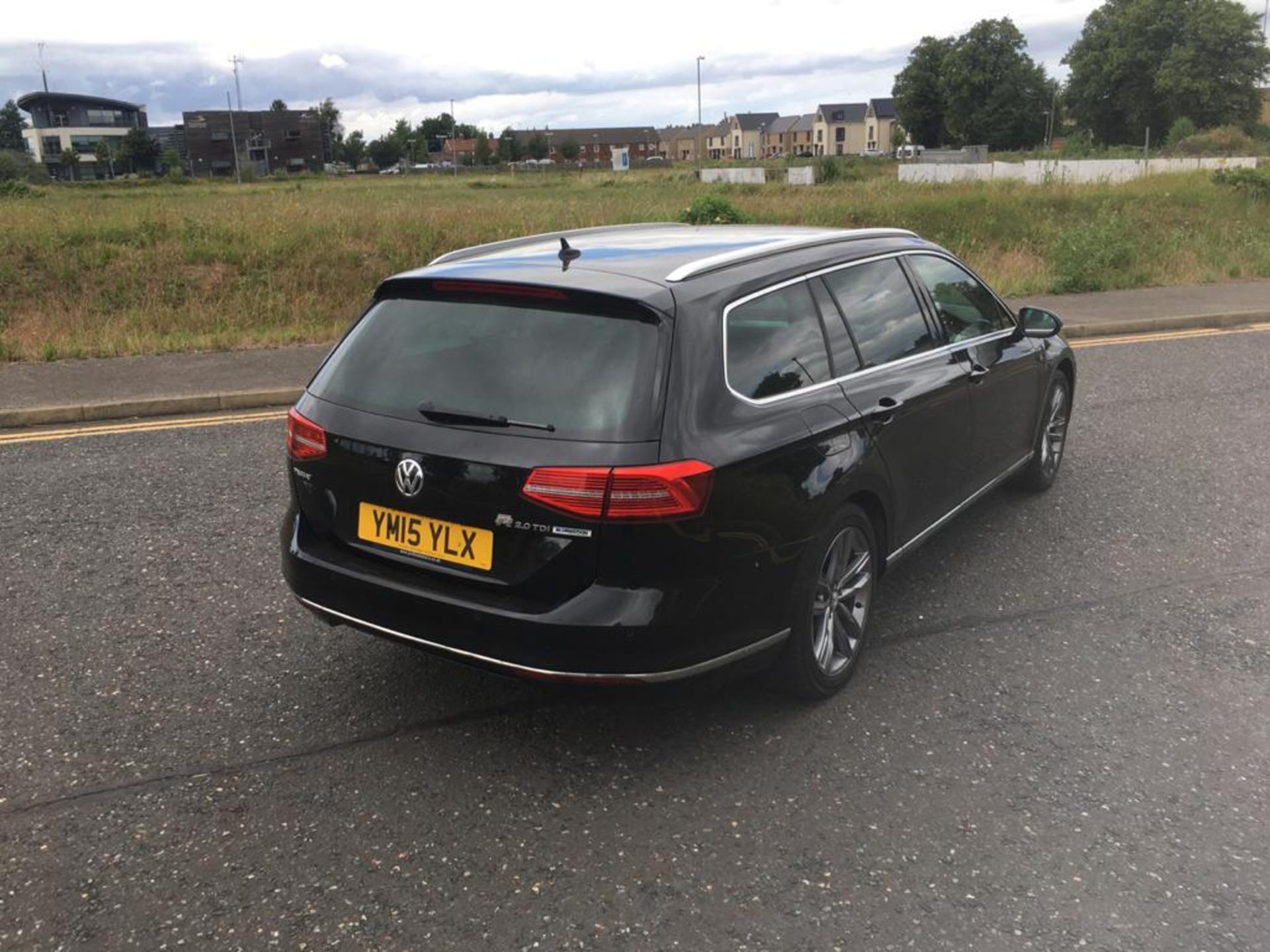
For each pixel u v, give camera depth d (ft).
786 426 10.86
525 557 9.78
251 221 58.80
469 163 515.91
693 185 168.55
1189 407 27.48
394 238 57.21
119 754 11.09
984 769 10.84
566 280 10.60
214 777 10.66
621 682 9.70
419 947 8.29
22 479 21.15
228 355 34.99
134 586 15.65
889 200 79.77
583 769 10.82
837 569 12.03
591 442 9.59
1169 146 225.15
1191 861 9.39
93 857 9.38
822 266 12.62
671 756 11.05
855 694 12.41
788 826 9.86
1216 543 17.52
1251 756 11.11
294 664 13.17
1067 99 350.64
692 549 9.73
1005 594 15.40
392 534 10.64
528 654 9.73
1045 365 18.37
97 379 30.58
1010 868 9.28
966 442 15.10
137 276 50.01
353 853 9.46
